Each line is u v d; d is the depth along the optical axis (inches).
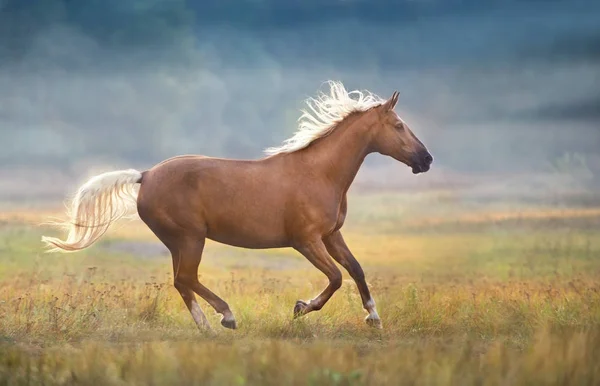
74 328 1312.7
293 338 1322.6
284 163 1427.2
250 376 952.9
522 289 1732.3
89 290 1721.2
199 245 1391.5
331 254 1465.3
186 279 1389.0
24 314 1387.8
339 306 1541.6
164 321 1441.9
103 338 1291.8
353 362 1015.0
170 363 997.8
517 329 1384.1
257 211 1392.7
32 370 1026.1
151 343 1188.5
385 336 1342.3
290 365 981.2
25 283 1985.7
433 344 1195.9
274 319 1389.0
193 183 1385.3
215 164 1406.3
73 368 1016.9
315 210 1408.7
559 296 1600.6
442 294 1668.3
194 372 964.6
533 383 943.0
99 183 1386.6
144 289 1647.4
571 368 971.3
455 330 1371.8
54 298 1536.7
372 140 1470.2
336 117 1466.5
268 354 1024.2
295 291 1756.9
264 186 1398.9
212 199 1385.3
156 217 1389.0
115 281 2059.5
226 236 1406.3
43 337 1278.3
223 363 984.3
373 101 1501.0
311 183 1418.6
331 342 1230.3
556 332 1178.6
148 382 951.0
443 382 932.6
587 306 1467.8
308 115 1465.3
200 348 1067.3
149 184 1393.9
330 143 1453.0
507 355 1034.1
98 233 1397.6
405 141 1472.7
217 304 1380.4
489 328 1371.8
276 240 1414.9
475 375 959.6
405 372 965.2
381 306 1531.7
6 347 1151.0
